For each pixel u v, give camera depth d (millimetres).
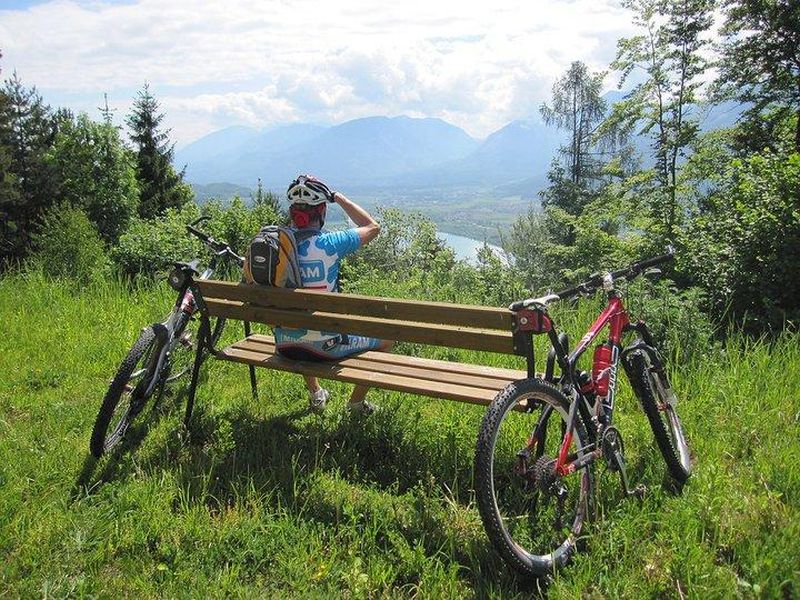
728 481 3385
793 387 4484
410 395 4758
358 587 2787
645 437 3939
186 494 3482
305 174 4133
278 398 4871
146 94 51594
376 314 3607
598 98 40250
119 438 4039
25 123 47312
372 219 4418
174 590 2816
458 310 3285
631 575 2740
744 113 22812
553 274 18578
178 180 52156
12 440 4137
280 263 4004
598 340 5164
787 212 7020
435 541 3076
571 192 39594
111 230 37188
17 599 2754
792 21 21156
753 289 6895
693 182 15492
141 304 7559
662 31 16672
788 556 2707
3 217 41406
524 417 4023
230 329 6305
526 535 3033
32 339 6246
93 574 2920
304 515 3332
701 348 5098
